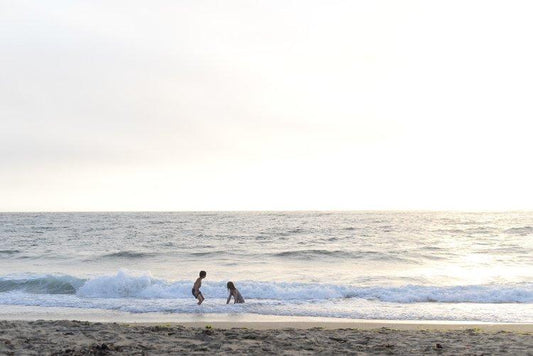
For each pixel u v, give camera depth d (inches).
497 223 3590.1
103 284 845.2
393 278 1025.5
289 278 1047.6
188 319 612.4
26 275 960.9
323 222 3993.6
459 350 372.5
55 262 1423.5
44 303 740.7
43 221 4645.7
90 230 3026.6
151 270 1223.5
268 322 584.1
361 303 737.0
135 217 5885.8
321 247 1798.7
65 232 2851.9
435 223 3641.7
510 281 978.7
